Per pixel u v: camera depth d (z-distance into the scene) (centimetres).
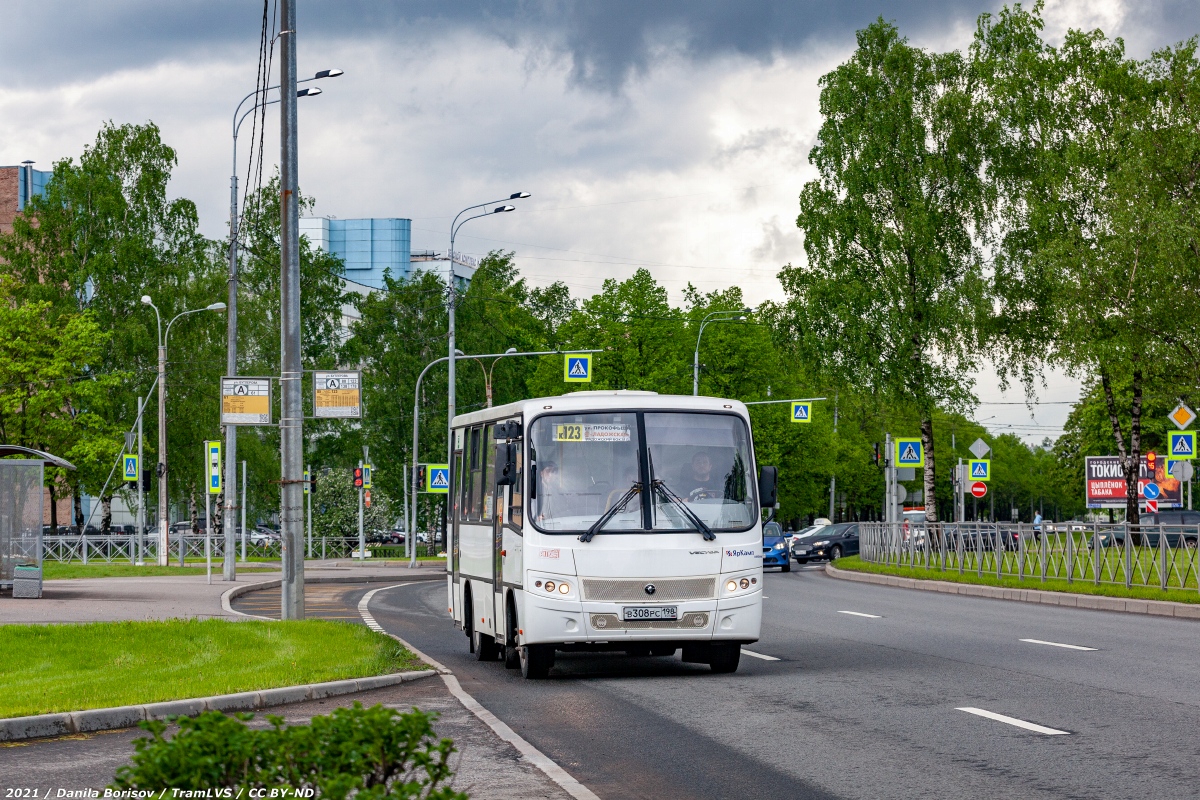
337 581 4312
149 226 6694
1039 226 4728
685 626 1455
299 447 2059
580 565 1448
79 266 6506
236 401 2255
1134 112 4525
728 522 1486
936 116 4816
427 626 2367
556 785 836
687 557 1462
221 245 7231
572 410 1500
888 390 4684
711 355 7031
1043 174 4753
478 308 7956
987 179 4834
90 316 6025
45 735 1055
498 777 864
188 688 1245
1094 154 4716
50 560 5291
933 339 4675
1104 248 4238
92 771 896
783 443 7162
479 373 7725
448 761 920
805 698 1239
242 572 4556
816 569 5331
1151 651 1614
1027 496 14700
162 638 1692
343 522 7331
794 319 4991
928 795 792
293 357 2059
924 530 3791
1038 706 1145
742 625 1470
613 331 6888
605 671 1567
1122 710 1113
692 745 991
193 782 476
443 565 5506
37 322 5781
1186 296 4072
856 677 1393
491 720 1120
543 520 1462
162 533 4756
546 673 1490
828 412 7900
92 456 5662
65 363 5747
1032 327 4788
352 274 14312
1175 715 1082
